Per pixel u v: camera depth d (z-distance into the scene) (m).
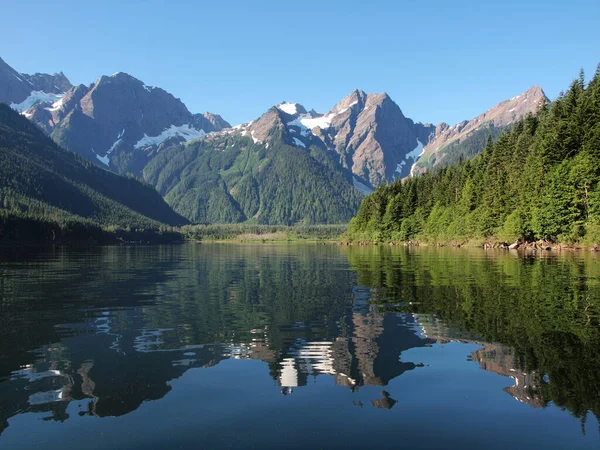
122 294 25.47
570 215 71.19
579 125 79.75
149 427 8.55
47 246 140.25
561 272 33.31
